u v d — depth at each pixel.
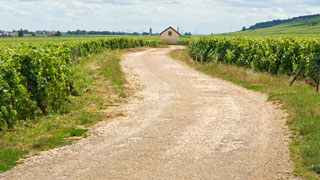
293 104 12.32
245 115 11.85
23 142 8.74
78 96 15.05
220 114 12.05
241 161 7.42
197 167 7.07
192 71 24.98
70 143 8.84
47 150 8.28
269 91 15.55
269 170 6.89
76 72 21.45
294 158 7.47
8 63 10.57
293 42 21.67
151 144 8.72
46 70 12.24
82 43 35.72
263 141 8.88
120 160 7.54
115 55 37.75
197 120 11.25
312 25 166.50
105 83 19.08
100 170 6.93
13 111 9.98
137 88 17.91
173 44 83.25
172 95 15.86
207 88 17.67
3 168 6.97
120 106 13.65
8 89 10.01
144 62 31.48
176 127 10.39
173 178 6.50
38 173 6.79
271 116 11.55
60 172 6.84
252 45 25.20
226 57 27.81
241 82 19.17
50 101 12.21
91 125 10.73
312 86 16.95
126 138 9.30
